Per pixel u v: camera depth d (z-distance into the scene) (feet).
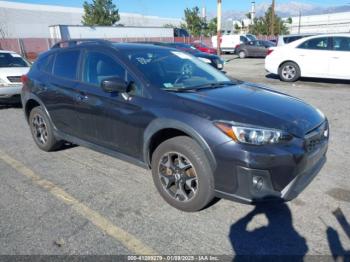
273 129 9.34
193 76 13.30
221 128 9.46
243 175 9.20
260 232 9.73
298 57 36.42
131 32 120.16
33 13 160.56
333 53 34.30
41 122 16.52
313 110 11.62
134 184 12.87
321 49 35.19
